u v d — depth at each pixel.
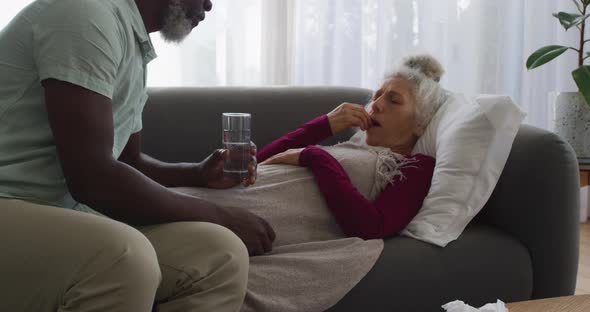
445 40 3.03
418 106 1.65
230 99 2.08
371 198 1.58
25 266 0.94
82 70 1.04
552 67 3.16
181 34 1.35
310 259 1.32
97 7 1.09
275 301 1.26
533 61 2.53
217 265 1.06
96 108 1.05
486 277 1.43
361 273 1.34
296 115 2.07
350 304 1.34
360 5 2.93
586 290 2.08
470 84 3.06
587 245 2.67
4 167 1.05
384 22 2.96
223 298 1.05
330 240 1.41
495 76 3.04
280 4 2.87
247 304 1.24
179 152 2.03
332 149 1.70
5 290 0.94
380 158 1.59
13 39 1.09
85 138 1.04
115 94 1.19
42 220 0.97
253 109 2.07
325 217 1.51
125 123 1.26
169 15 1.31
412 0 2.96
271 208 1.46
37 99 1.09
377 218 1.45
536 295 1.51
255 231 1.30
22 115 1.09
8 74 1.09
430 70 1.72
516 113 1.50
